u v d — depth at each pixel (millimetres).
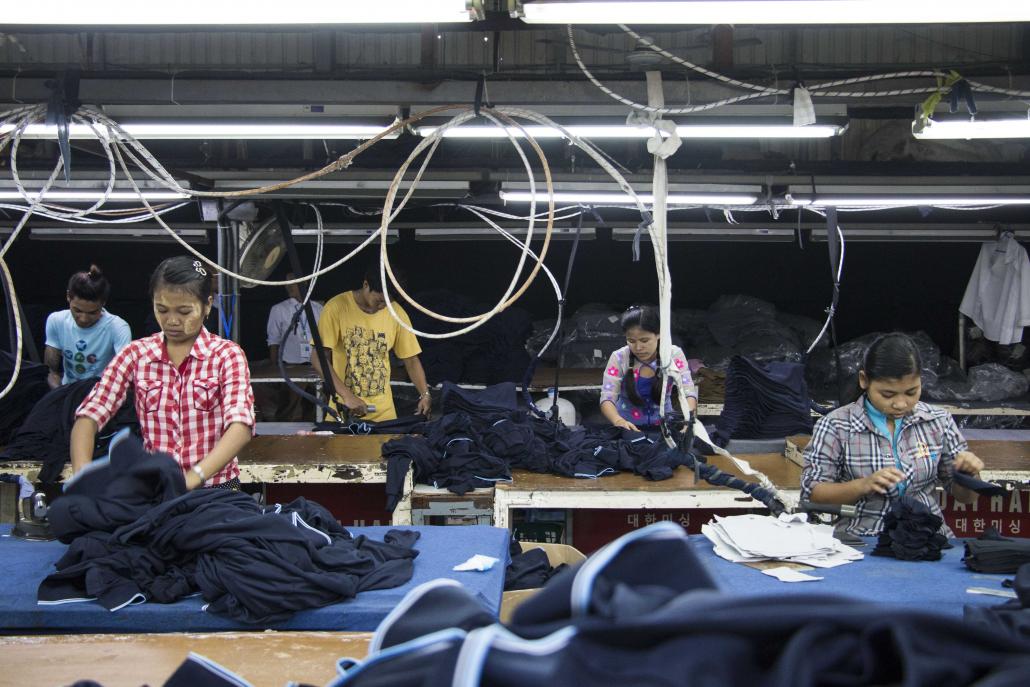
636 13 2373
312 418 7891
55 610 2311
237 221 5285
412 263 8945
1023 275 7059
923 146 6359
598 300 9000
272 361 8102
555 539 4582
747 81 3676
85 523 2512
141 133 3852
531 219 3330
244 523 2412
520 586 3006
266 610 2277
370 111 3797
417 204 5531
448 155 6375
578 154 6121
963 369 7930
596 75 3658
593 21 2430
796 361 7977
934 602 2312
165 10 2391
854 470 3170
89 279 5047
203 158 5977
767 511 4098
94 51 6227
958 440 3193
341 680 1055
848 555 2771
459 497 4137
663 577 1106
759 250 8891
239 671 1979
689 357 8133
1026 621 1663
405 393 7746
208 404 3211
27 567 2625
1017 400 7434
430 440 4445
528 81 3641
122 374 3209
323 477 4262
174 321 3104
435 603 1230
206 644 2152
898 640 883
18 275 9086
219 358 3201
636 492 4008
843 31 6016
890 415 3109
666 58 3650
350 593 2359
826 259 8852
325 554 2449
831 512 2980
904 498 2834
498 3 3676
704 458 4359
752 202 5258
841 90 3689
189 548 2412
